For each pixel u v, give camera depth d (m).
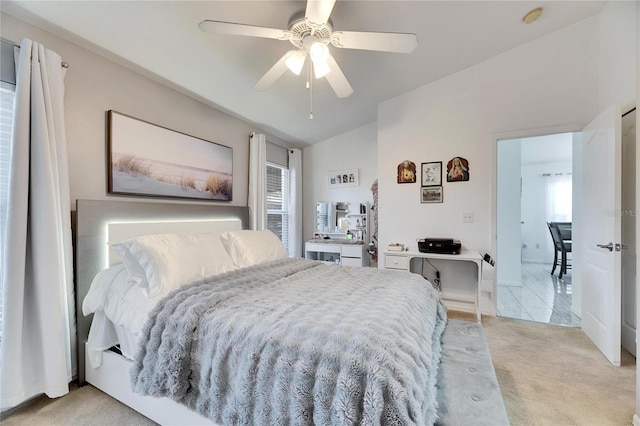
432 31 2.42
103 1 1.63
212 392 1.20
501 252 4.54
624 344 2.34
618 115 2.05
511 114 3.00
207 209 2.94
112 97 2.17
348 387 0.92
